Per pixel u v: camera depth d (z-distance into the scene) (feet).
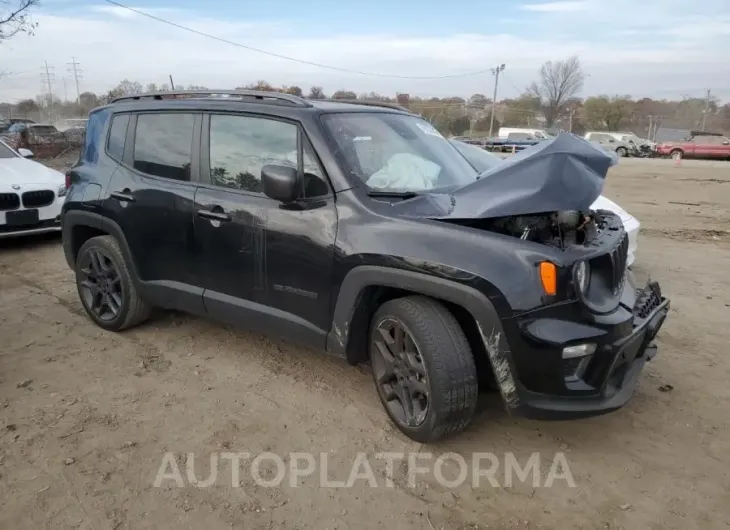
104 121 15.25
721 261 24.32
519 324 9.08
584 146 10.71
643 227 32.91
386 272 10.07
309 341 11.57
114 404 11.81
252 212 11.85
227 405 11.85
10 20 44.06
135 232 13.99
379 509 8.99
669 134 196.34
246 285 12.25
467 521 8.78
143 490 9.28
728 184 58.80
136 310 14.89
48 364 13.52
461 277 9.32
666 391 12.79
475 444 10.70
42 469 9.70
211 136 12.85
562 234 10.19
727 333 16.07
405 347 10.36
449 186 12.24
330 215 10.88
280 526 8.59
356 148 11.53
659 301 11.68
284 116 11.77
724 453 10.57
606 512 9.02
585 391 9.45
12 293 18.65
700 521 8.84
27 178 24.22
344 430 11.03
